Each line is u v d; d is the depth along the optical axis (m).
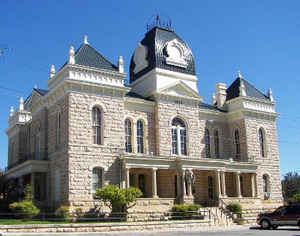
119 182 45.09
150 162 46.34
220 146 59.44
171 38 56.78
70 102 43.84
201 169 49.59
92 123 45.25
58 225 32.75
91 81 45.50
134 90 57.19
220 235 30.09
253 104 60.56
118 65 48.47
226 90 63.75
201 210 45.88
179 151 52.47
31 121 55.72
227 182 57.06
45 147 48.84
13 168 52.19
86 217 41.22
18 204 39.06
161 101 52.28
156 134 51.50
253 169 56.00
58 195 44.19
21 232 31.14
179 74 54.91
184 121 54.00
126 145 49.50
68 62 44.47
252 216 51.41
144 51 55.91
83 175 43.00
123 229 35.44
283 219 36.97
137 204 43.81
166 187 50.12
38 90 54.19
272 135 61.59
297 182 102.00
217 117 60.25
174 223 38.97
